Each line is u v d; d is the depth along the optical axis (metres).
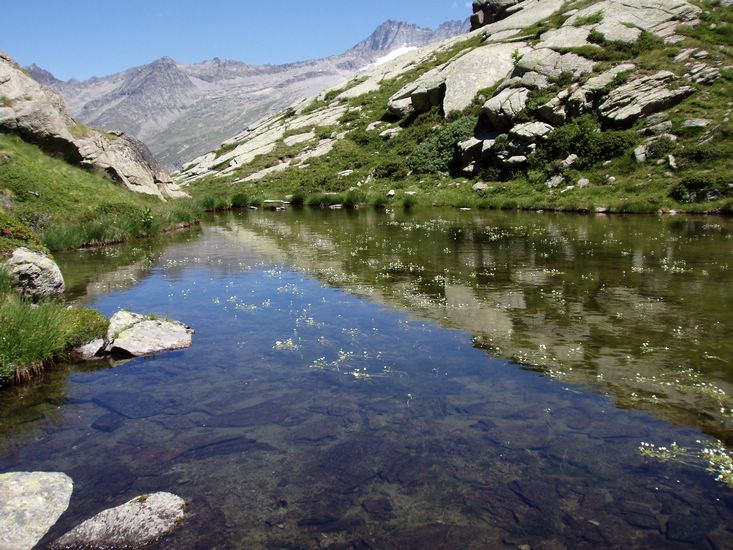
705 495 5.43
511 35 68.25
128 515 5.10
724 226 25.80
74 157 36.19
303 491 5.59
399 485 5.66
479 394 7.89
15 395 8.25
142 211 31.05
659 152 36.62
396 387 8.22
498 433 6.71
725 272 15.85
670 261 17.77
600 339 10.27
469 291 14.54
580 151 41.16
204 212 45.19
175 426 7.09
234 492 5.59
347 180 56.44
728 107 37.12
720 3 51.62
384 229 30.05
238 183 66.25
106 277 17.67
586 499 5.38
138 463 6.20
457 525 5.02
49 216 27.25
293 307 13.31
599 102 42.91
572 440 6.52
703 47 44.16
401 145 60.22
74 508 5.38
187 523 5.09
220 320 12.25
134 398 8.02
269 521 5.11
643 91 41.03
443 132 54.47
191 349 10.25
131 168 42.62
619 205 33.31
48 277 13.15
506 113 47.72
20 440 6.80
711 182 31.50
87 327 10.46
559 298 13.48
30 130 33.56
